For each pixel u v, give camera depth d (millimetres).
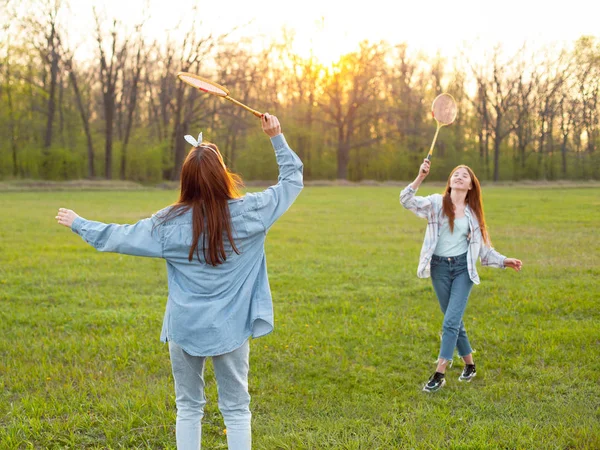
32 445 3490
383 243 12938
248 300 2844
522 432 3676
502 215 19938
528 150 63938
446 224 4508
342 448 3498
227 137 56594
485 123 61344
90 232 2766
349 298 7461
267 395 4336
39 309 6934
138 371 4789
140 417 3881
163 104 50250
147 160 49406
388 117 55875
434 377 4434
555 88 56562
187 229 2764
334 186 50250
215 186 2773
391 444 3535
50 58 45656
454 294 4496
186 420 2867
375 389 4434
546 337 5621
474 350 5336
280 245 12430
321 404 4152
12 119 46031
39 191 38406
